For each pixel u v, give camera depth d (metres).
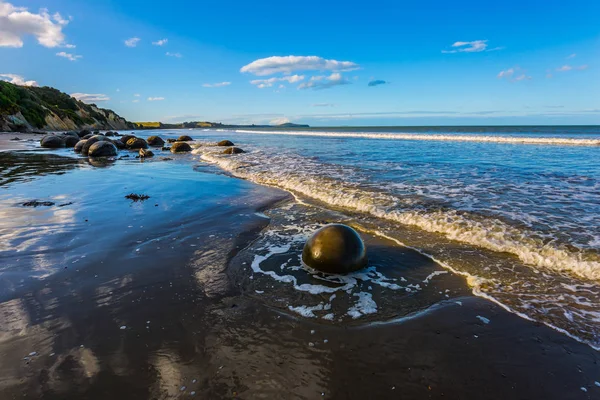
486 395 2.70
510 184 10.01
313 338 3.39
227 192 10.05
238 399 2.60
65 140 28.50
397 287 4.48
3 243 5.66
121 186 10.77
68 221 6.93
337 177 11.49
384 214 7.42
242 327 3.54
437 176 11.46
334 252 4.86
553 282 4.51
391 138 37.97
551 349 3.24
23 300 3.93
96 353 3.05
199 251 5.55
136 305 3.89
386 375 2.90
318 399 2.63
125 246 5.66
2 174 13.09
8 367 2.86
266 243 5.98
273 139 40.25
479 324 3.65
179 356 3.05
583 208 7.30
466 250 5.58
